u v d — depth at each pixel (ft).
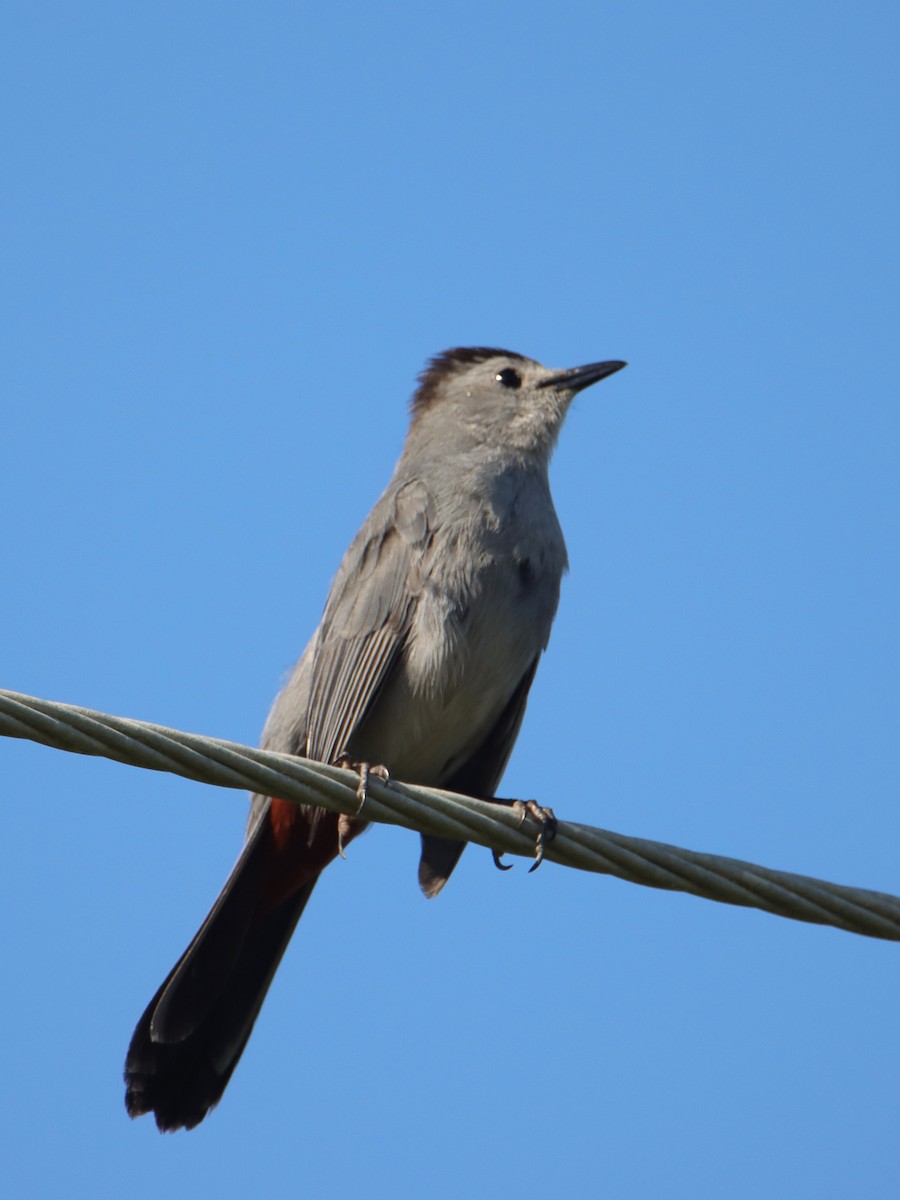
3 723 23.70
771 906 26.71
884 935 26.71
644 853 27.27
